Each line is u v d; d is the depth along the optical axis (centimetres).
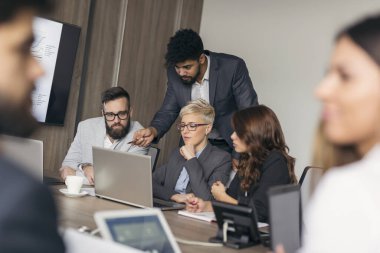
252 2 606
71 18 505
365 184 74
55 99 499
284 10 582
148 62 584
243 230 227
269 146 308
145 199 287
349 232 73
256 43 600
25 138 74
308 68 561
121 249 133
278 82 581
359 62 75
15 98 71
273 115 311
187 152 342
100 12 531
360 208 73
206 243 219
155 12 584
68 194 302
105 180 306
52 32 487
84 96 529
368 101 73
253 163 304
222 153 357
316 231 76
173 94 434
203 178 334
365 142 76
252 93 438
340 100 75
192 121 351
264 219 292
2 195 63
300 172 559
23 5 70
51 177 368
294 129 566
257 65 597
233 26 619
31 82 73
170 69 434
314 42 559
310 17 564
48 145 504
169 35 605
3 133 72
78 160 411
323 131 79
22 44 71
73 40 506
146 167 284
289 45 577
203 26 641
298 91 566
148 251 171
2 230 61
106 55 542
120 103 401
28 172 67
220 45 627
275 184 296
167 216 275
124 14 551
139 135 396
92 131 415
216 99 430
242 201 296
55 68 495
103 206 285
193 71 404
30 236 62
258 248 225
